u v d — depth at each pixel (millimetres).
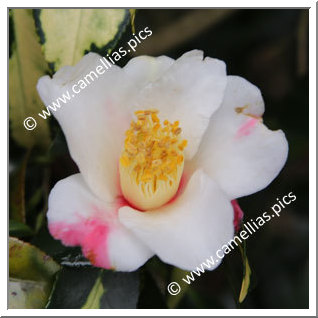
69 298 232
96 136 232
